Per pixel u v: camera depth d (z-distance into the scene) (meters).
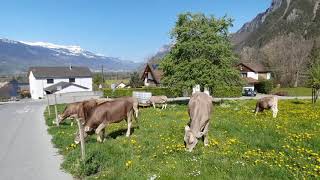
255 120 22.08
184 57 42.28
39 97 102.50
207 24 41.91
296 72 103.06
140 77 105.50
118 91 78.94
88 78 110.38
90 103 22.00
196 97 13.95
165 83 43.69
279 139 15.40
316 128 18.47
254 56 127.62
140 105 41.16
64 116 25.20
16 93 123.62
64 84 98.44
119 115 17.12
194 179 9.85
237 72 42.28
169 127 19.88
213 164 11.20
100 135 16.80
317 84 44.97
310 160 11.48
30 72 107.06
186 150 12.93
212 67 40.41
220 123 20.09
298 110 30.86
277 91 85.38
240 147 13.83
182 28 41.41
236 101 50.47
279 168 10.38
